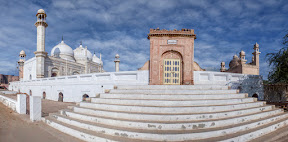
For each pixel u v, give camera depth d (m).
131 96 10.08
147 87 12.30
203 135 6.44
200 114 7.70
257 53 28.14
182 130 6.81
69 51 44.72
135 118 7.69
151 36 16.42
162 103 8.79
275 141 7.26
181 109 8.09
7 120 9.98
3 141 6.84
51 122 9.16
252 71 25.83
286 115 10.43
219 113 8.04
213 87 12.45
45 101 21.44
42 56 32.88
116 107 8.77
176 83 16.30
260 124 8.39
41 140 7.05
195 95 9.71
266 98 19.78
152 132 6.45
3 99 16.88
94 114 8.76
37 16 32.81
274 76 16.72
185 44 16.41
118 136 6.69
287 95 20.70
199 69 17.23
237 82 18.08
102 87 17.73
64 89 21.25
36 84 28.16
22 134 7.74
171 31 16.30
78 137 7.31
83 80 19.38
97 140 6.62
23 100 12.09
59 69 37.69
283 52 14.48
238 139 6.62
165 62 16.50
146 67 16.72
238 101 10.16
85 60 47.38
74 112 9.46
